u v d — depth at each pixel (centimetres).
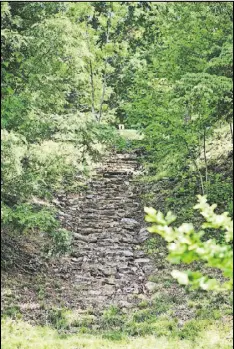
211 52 1048
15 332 709
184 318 794
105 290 937
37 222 833
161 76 1195
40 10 972
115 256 1102
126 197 1501
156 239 1189
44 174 909
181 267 1007
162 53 1220
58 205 1368
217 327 743
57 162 909
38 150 908
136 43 2216
